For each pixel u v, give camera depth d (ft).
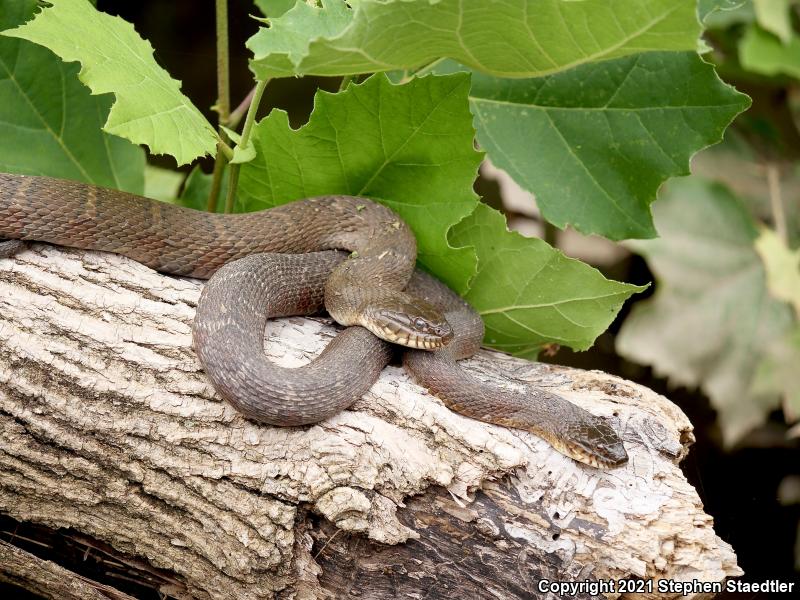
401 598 3.64
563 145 3.90
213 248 3.85
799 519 4.71
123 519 3.65
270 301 3.81
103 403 3.63
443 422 3.68
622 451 3.67
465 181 3.84
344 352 3.74
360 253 3.92
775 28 4.41
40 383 3.63
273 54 3.52
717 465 4.82
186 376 3.66
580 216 3.89
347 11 3.64
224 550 3.61
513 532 3.63
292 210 3.93
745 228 4.61
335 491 3.61
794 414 4.58
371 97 3.76
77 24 3.62
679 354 4.59
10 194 3.72
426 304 3.84
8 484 3.64
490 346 4.08
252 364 3.64
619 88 3.86
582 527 3.63
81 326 3.66
